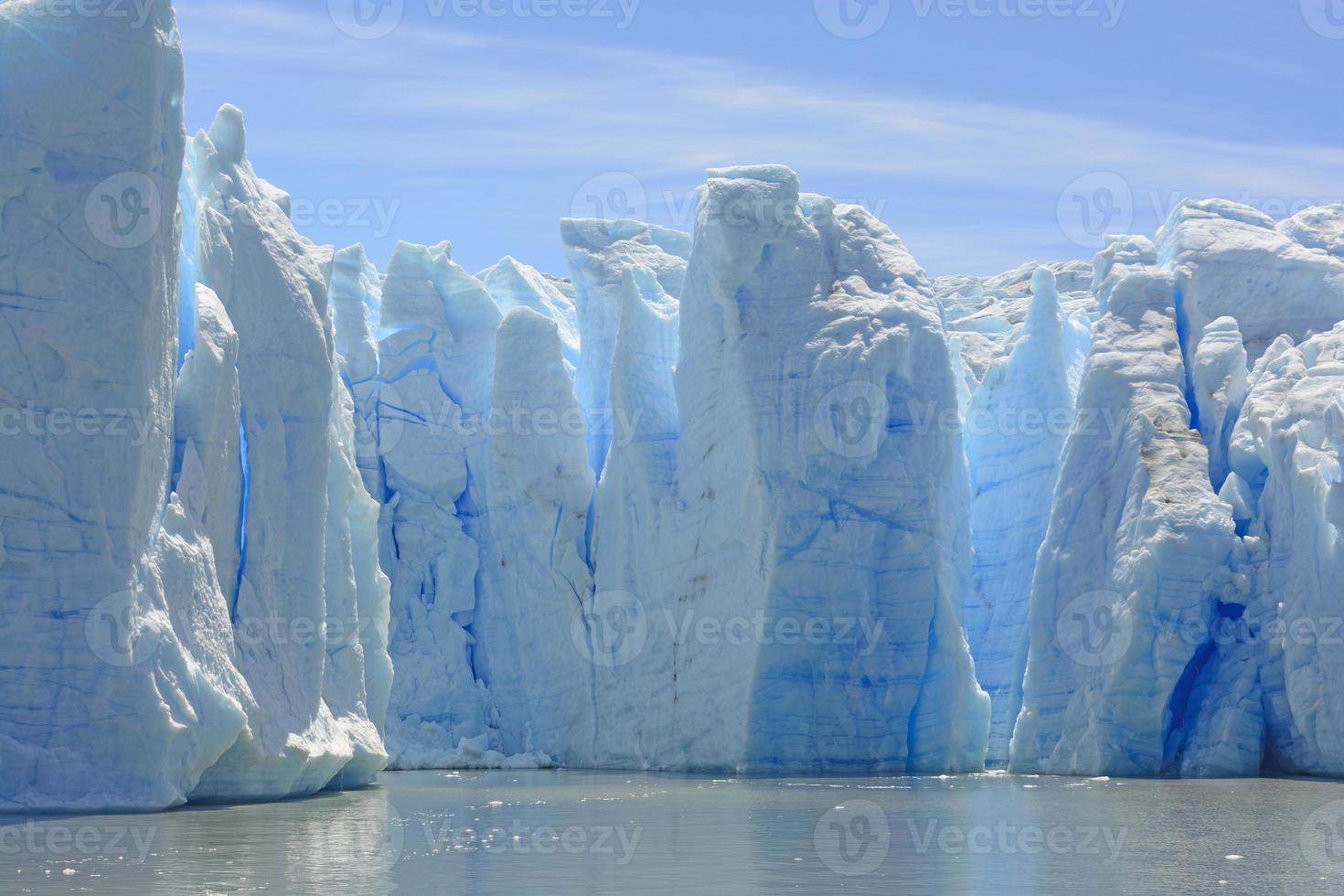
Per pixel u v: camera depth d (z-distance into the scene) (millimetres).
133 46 24531
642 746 41719
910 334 39688
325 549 31797
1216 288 42750
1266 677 36344
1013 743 39125
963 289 62281
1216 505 37344
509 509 45938
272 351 29422
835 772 37750
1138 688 36781
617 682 42875
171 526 25250
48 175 24031
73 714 23297
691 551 40938
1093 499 39469
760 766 37844
